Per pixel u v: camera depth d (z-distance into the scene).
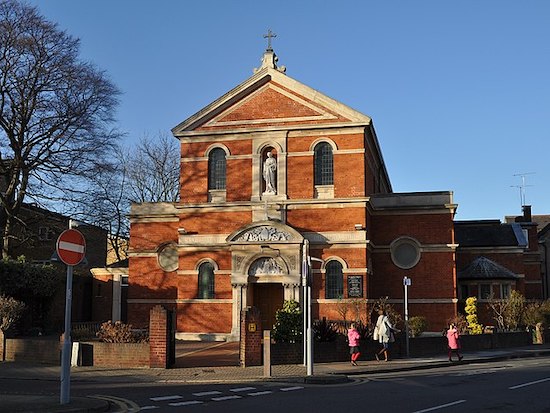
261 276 32.66
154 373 19.69
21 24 31.59
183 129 35.00
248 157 34.22
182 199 34.62
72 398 13.45
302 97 34.03
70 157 33.75
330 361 23.38
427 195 35.28
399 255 35.34
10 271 31.31
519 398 14.25
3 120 32.38
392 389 16.09
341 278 32.56
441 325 34.25
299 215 33.28
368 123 33.03
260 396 14.82
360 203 32.69
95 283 43.38
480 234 43.72
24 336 30.92
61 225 40.38
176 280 36.53
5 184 40.50
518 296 36.88
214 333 33.12
